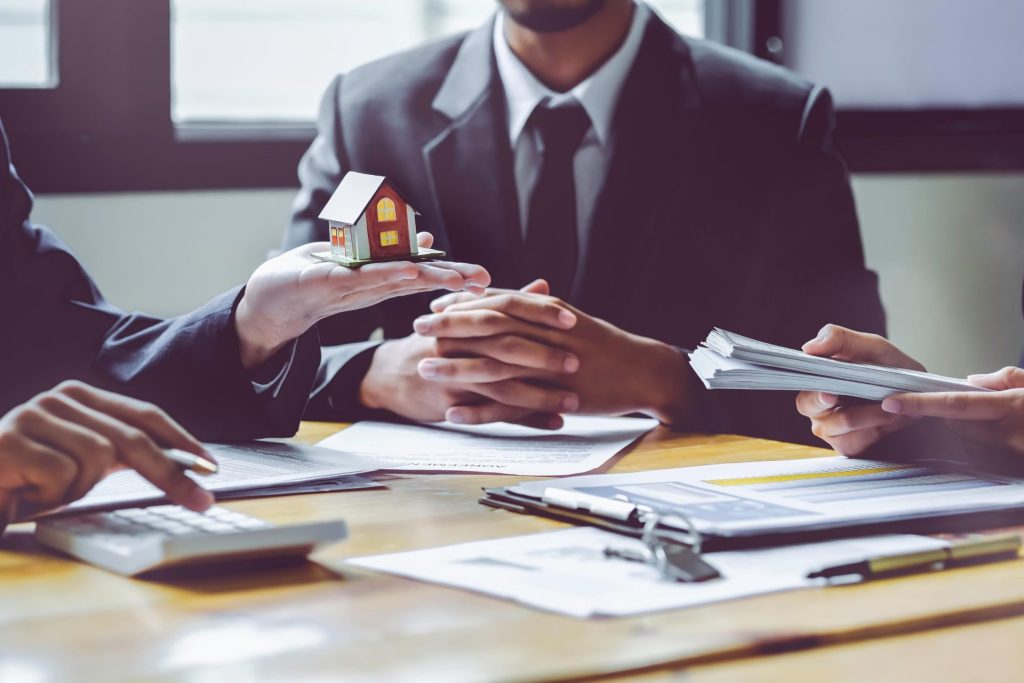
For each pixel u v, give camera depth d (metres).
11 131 2.05
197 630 0.61
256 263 2.21
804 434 1.47
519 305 1.28
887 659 0.58
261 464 1.04
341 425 1.33
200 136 2.19
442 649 0.58
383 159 1.74
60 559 0.75
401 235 1.09
